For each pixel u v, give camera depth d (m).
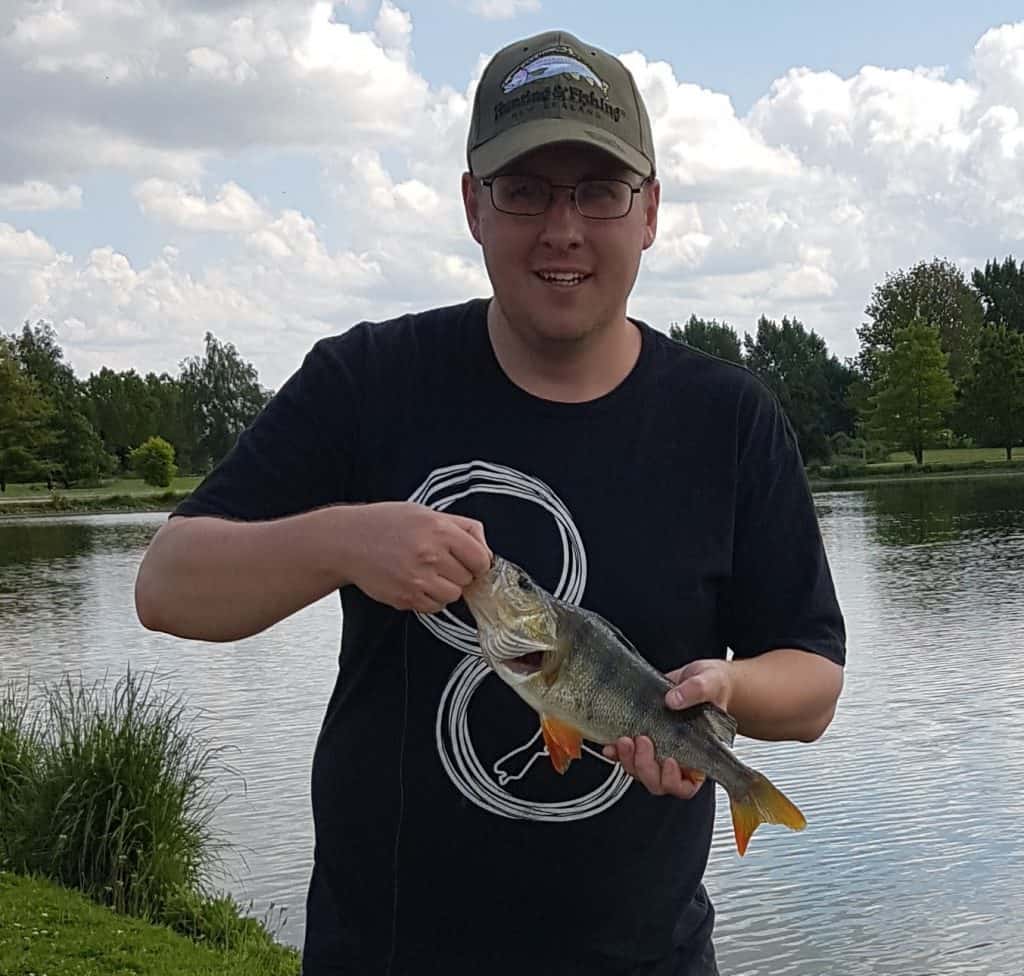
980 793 13.05
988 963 9.12
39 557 45.84
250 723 17.00
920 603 27.06
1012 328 107.00
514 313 2.58
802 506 2.79
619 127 2.55
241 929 8.92
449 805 2.54
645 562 2.59
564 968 2.57
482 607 2.35
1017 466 75.56
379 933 2.59
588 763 2.53
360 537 2.29
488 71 2.65
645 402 2.67
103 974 7.42
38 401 88.06
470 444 2.62
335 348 2.74
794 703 2.58
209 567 2.38
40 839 9.30
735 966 9.21
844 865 11.06
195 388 112.69
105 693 12.97
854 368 100.44
